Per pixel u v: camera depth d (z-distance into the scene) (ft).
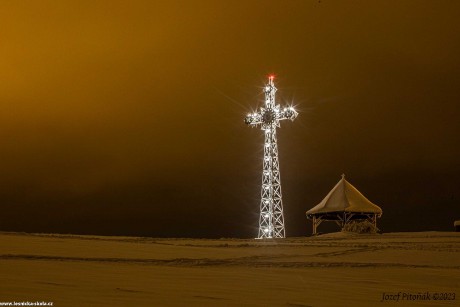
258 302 37.47
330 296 42.57
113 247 90.79
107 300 34.32
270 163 216.54
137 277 48.11
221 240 142.20
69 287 38.73
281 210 213.66
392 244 121.90
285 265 70.95
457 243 126.62
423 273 65.46
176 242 121.90
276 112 216.13
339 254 93.66
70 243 94.63
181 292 39.96
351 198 206.18
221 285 45.73
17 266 50.85
